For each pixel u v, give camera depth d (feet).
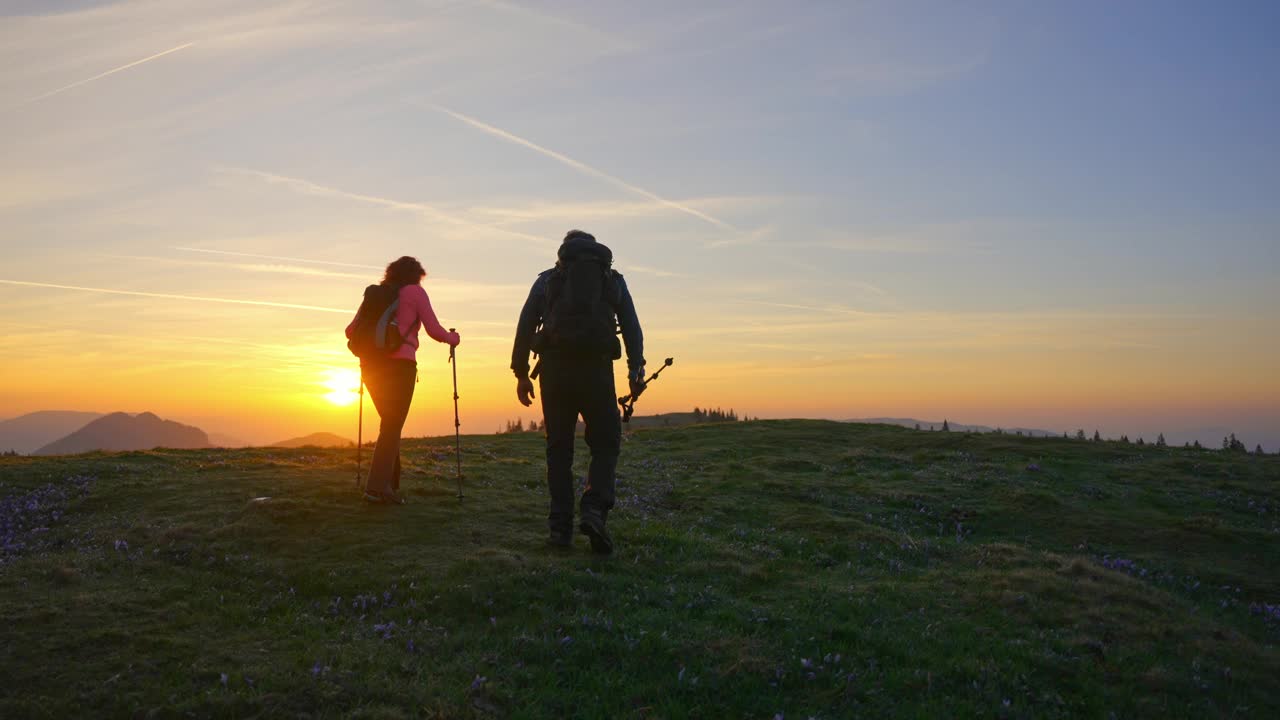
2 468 43.70
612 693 19.62
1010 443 74.23
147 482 38.86
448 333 33.71
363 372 33.94
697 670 20.86
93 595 23.29
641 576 27.99
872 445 74.49
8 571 25.26
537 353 29.19
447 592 24.56
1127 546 40.86
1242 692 22.52
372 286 33.40
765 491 49.34
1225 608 31.89
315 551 28.40
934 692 20.85
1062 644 24.11
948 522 44.65
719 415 172.04
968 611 27.04
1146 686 22.13
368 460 46.52
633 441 79.77
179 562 27.35
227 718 17.22
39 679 18.25
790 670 21.24
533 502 37.83
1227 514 48.16
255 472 41.34
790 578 30.32
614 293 28.40
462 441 77.30
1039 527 43.91
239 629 22.04
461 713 17.92
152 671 19.02
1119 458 67.82
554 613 23.59
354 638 21.61
